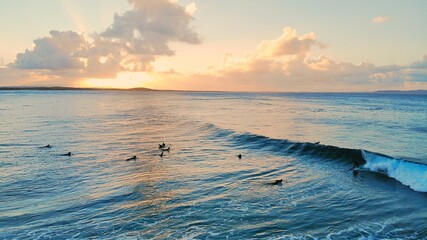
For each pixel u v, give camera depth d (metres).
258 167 21.64
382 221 12.80
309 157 24.59
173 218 13.18
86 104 102.56
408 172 18.14
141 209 14.12
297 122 48.56
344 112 69.31
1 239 11.34
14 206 14.47
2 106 87.56
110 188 17.03
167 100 148.75
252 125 44.81
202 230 12.09
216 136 35.72
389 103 117.69
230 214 13.57
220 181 18.38
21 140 32.41
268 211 13.93
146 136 35.69
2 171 20.39
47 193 16.25
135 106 96.38
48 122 49.03
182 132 39.03
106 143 30.97
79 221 12.89
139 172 20.28
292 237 11.49
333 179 18.75
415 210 13.84
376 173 19.72
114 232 11.94
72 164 22.31
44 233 11.81
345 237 11.48
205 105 104.06
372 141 30.48
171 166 21.88
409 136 33.72
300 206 14.50
